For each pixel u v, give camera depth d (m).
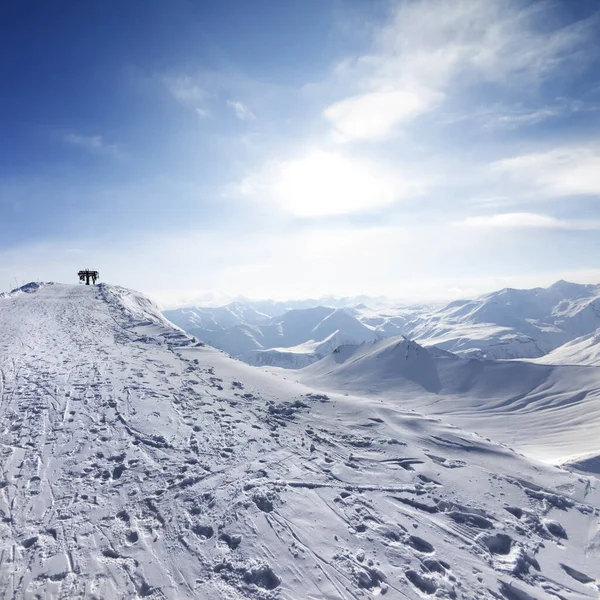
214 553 7.16
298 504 8.84
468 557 7.70
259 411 14.90
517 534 8.59
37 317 31.36
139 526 7.78
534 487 10.76
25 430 11.45
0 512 7.84
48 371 17.31
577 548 8.44
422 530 8.37
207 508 8.42
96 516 7.97
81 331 27.28
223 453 11.02
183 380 17.78
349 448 12.30
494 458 12.48
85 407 13.43
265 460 10.84
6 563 6.55
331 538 7.79
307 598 6.30
